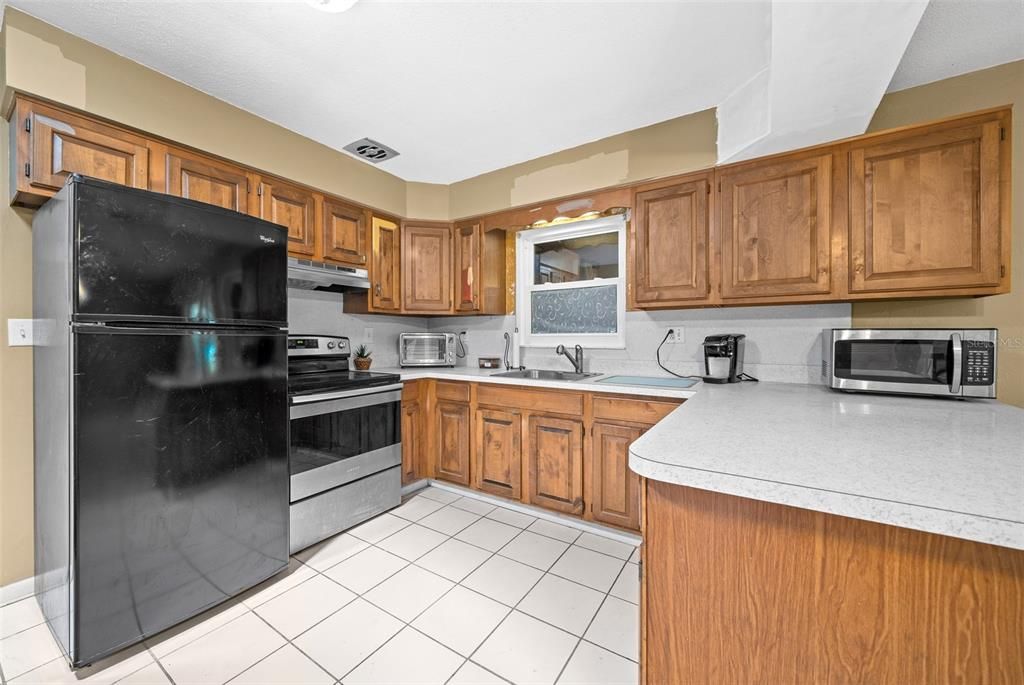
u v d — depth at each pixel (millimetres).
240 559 1722
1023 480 718
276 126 2314
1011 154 1617
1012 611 630
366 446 2439
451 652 1442
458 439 2836
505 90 1994
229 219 1707
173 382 1524
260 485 1803
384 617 1620
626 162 2418
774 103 1632
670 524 881
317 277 2516
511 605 1693
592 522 2330
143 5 1473
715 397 1751
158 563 1480
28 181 1546
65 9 1492
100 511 1356
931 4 1426
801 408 1471
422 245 3199
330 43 1666
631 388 2170
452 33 1603
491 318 3441
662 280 2348
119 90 1737
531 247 3352
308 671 1359
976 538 590
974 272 1646
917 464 812
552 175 2701
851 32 1269
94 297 1351
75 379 1312
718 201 2178
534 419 2512
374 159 2799
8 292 1714
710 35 1609
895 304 2016
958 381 1604
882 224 1796
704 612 844
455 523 2436
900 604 691
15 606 1677
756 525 793
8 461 1712
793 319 2279
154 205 1483
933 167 1709
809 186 1945
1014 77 1721
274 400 1869
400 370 3197
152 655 1425
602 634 1531
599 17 1518
